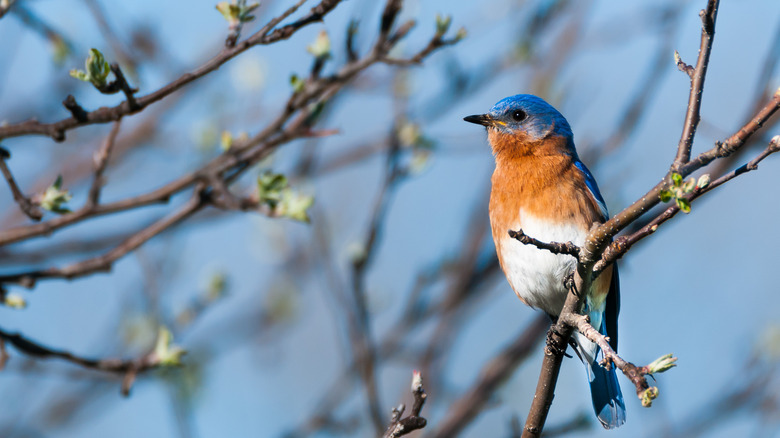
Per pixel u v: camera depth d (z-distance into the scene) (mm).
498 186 9625
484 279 11633
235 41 6387
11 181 7059
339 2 6379
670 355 5477
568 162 9406
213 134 11492
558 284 9156
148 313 11742
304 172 11117
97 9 9891
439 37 7852
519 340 10805
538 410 6934
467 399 10570
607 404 9086
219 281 11336
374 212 10023
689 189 5340
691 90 5504
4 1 6906
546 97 12164
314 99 8023
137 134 12008
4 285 8055
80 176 12156
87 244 10945
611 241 6191
